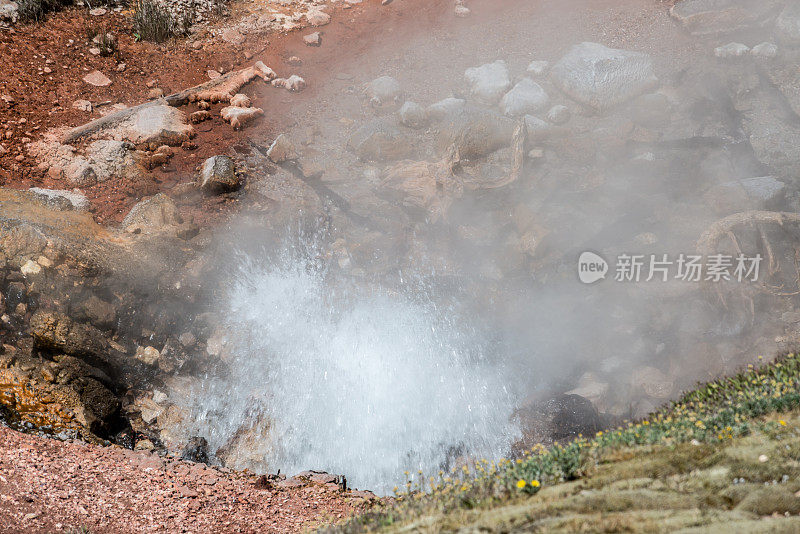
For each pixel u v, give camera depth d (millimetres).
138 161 10188
